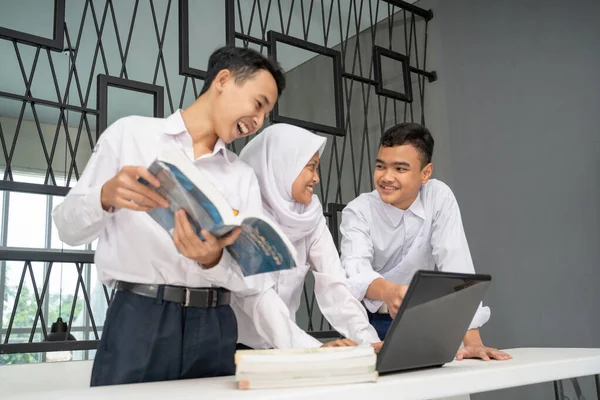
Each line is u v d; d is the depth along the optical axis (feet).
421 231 7.13
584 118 10.64
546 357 4.85
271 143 5.84
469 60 12.65
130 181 3.41
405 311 3.54
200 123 4.74
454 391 3.56
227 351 4.53
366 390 3.02
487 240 11.89
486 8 12.43
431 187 7.20
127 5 13.52
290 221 5.64
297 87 16.76
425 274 3.52
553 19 11.27
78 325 21.59
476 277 4.00
